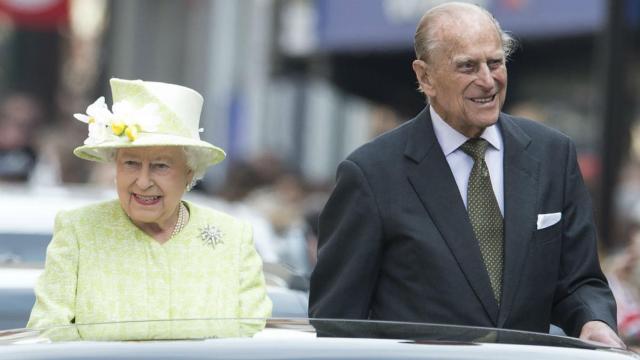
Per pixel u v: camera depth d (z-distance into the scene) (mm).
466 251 13930
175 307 13477
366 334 10914
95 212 13766
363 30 39625
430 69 14047
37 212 21000
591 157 42844
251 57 67312
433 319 13828
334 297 14102
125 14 77938
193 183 14102
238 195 42688
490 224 14172
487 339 10930
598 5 34188
